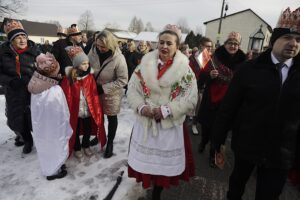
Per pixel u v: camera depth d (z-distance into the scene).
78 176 3.54
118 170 3.72
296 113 2.22
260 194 2.44
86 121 3.88
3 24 3.87
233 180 2.71
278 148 2.27
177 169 2.75
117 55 3.75
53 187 3.27
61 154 3.38
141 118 2.73
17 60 3.78
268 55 2.32
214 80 3.99
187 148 2.91
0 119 5.44
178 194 3.33
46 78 3.23
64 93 3.48
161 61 2.72
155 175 2.77
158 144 2.69
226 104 2.54
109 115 3.94
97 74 3.80
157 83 2.63
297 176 2.56
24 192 3.15
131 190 3.30
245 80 2.38
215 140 2.65
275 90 2.22
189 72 2.69
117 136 4.93
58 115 3.28
